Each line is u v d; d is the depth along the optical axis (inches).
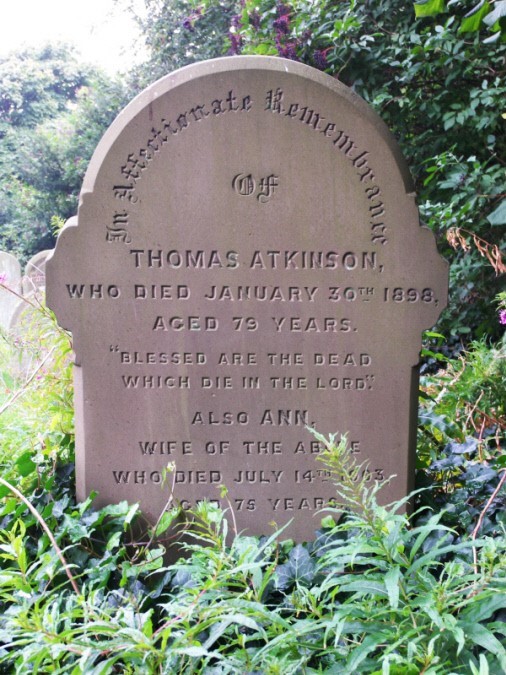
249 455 63.0
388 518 45.6
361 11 118.9
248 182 59.9
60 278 60.8
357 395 62.4
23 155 373.7
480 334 113.0
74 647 41.0
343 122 59.1
